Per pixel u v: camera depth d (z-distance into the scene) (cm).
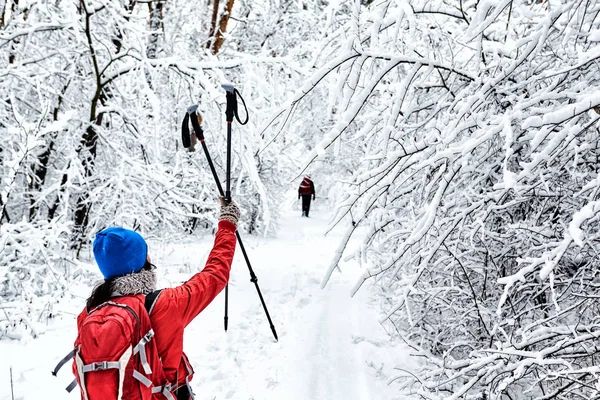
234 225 235
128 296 189
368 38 468
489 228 479
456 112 430
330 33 491
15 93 749
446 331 514
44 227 617
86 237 808
